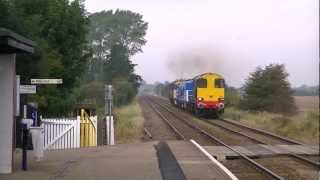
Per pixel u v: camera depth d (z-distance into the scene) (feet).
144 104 312.09
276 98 207.00
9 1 90.74
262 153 84.17
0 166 51.47
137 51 403.13
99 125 96.27
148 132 121.80
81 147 80.23
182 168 57.98
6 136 51.21
